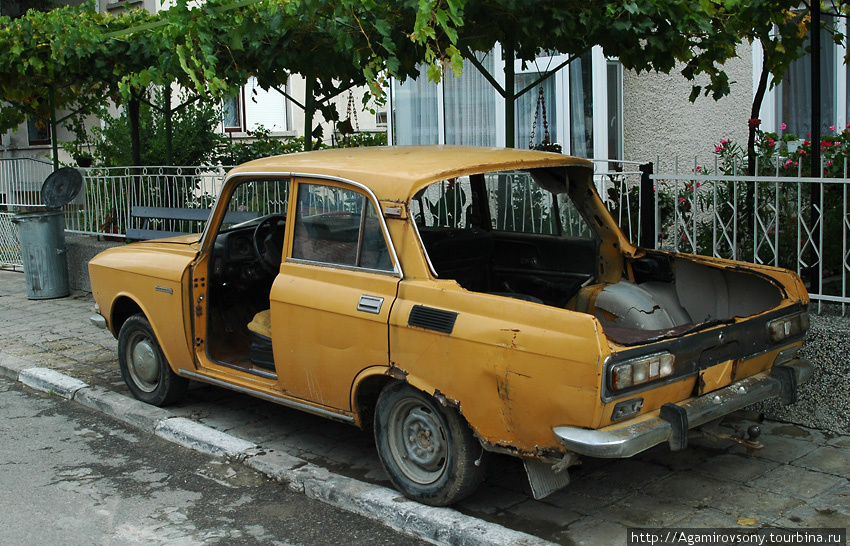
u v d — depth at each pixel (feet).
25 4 54.34
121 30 28.86
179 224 33.14
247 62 22.53
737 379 14.19
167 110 36.19
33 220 34.65
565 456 12.36
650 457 16.38
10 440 19.10
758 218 18.61
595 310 16.71
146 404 20.75
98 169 36.94
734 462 15.87
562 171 17.24
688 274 16.70
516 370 12.48
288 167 16.42
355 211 15.07
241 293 20.20
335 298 15.02
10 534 14.16
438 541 13.39
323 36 20.85
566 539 13.12
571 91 31.60
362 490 15.01
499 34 20.21
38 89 36.32
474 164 14.88
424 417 14.28
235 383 17.80
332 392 15.42
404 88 35.27
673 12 18.26
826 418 17.11
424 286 13.84
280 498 15.53
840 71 29.99
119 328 21.67
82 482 16.47
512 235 18.33
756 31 20.17
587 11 18.39
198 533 14.11
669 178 20.01
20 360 25.44
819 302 18.16
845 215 17.54
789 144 29.35
